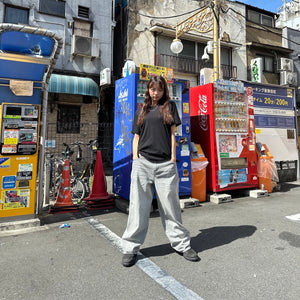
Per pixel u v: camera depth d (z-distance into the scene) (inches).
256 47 573.3
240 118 205.9
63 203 163.9
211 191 200.7
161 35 467.8
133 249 91.0
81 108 385.7
